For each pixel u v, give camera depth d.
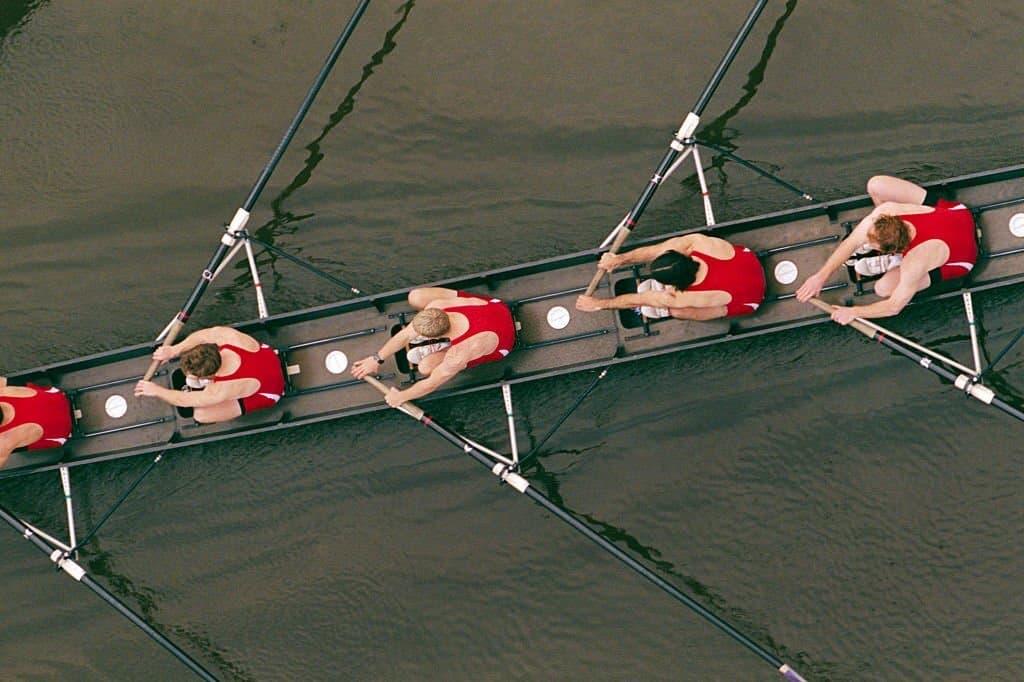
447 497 12.45
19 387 11.43
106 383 11.93
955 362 11.59
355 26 12.29
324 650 12.44
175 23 13.49
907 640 11.62
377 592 12.44
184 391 10.98
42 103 13.53
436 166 12.89
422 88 13.05
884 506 11.88
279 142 13.16
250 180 13.13
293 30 13.32
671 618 11.91
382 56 13.14
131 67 13.48
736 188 12.38
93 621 12.70
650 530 12.15
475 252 12.68
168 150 13.30
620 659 11.91
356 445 12.60
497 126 12.88
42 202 13.33
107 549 12.83
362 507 12.59
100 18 13.58
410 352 11.21
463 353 10.36
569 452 12.38
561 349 11.43
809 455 12.04
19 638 12.74
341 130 13.10
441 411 12.44
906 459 11.90
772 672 11.66
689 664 11.82
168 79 13.41
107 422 11.93
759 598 11.88
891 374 11.99
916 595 11.69
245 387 10.88
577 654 11.98
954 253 10.09
